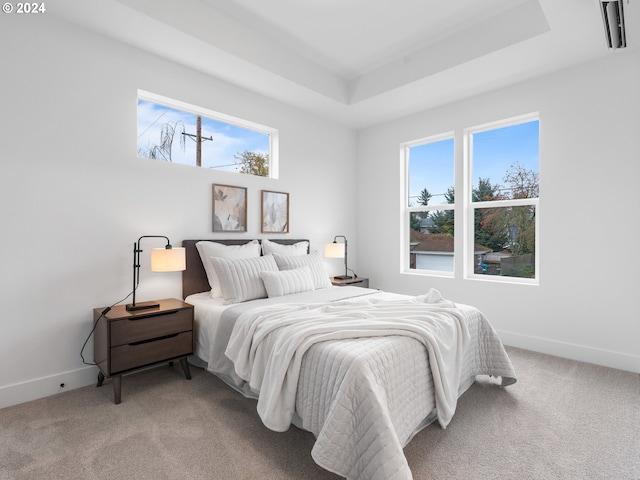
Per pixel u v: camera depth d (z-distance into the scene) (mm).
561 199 3172
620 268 2889
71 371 2510
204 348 2719
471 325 2471
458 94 3697
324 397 1657
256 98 3678
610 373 2771
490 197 3811
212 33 2754
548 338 3264
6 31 2252
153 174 2959
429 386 1897
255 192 3750
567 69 3125
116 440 1872
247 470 1635
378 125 4703
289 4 2688
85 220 2582
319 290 3357
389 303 2461
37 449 1789
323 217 4488
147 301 2893
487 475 1589
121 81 2740
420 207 4395
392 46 3279
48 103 2408
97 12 2377
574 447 1801
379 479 1366
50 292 2430
